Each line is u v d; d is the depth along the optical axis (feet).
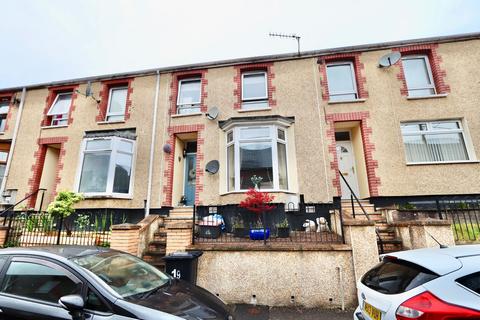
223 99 34.78
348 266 16.58
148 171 32.96
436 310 7.11
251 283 16.90
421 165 28.73
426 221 17.25
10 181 35.35
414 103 30.91
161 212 30.86
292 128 32.07
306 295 16.33
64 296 8.37
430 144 30.17
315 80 33.65
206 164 31.94
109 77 38.29
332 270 16.58
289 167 30.55
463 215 22.20
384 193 28.30
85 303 8.54
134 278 10.46
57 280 9.18
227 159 31.83
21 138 37.29
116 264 10.77
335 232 22.57
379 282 9.70
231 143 31.40
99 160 33.12
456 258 8.36
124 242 19.06
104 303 8.46
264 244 17.87
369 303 9.55
